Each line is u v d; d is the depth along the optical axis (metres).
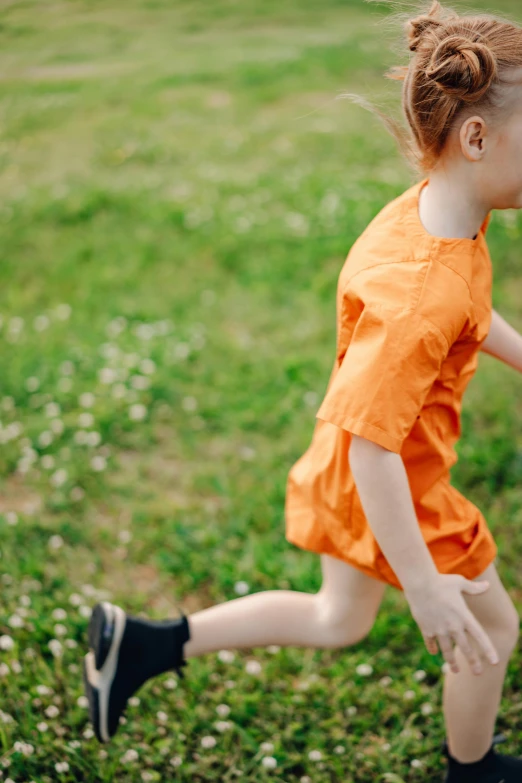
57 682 2.35
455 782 2.02
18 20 7.15
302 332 4.48
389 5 1.79
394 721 2.30
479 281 1.64
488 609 1.83
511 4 6.25
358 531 1.79
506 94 1.51
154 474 3.44
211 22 10.39
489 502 3.16
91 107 8.33
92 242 5.65
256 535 3.04
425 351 1.51
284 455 3.50
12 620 2.50
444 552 1.76
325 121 8.37
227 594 2.76
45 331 4.49
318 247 5.43
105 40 8.33
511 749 2.20
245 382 4.00
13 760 2.05
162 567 2.89
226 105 8.83
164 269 5.27
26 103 8.15
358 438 1.54
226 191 6.54
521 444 3.47
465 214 1.62
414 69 1.60
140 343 4.32
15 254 5.50
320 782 2.11
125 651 1.90
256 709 2.31
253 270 5.20
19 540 2.98
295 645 1.98
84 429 3.65
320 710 2.32
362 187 6.53
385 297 1.54
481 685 1.87
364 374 1.51
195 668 2.44
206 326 4.59
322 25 11.55
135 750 2.15
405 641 2.56
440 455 1.73
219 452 3.57
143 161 7.31
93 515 3.17
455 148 1.58
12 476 3.40
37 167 7.10
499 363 4.14
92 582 2.84
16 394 3.88
